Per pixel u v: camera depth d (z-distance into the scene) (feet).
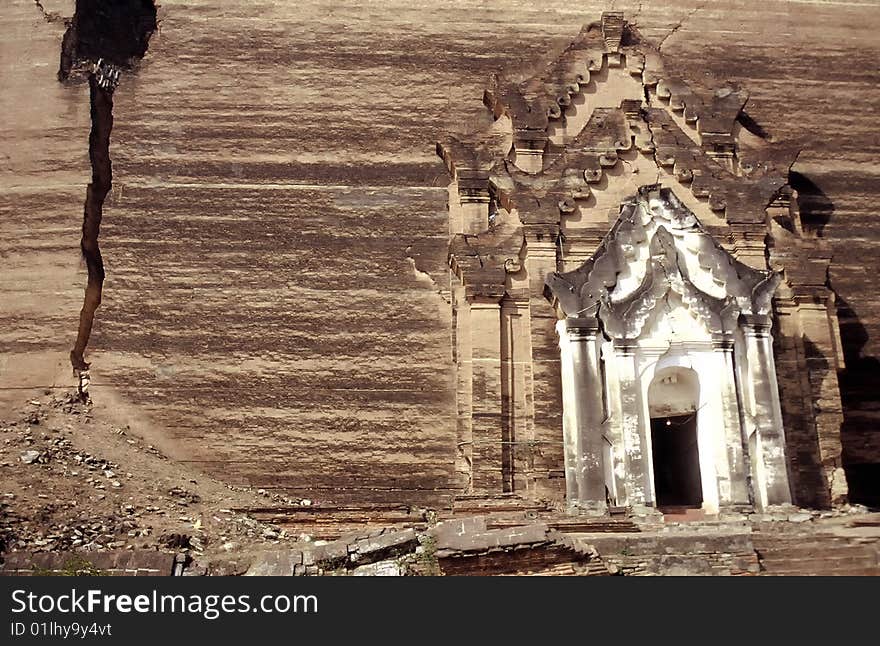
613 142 73.77
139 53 86.22
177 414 72.43
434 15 86.07
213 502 65.62
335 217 78.48
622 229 66.69
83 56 83.82
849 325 80.79
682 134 75.00
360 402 72.90
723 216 72.33
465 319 70.03
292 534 62.13
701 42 88.94
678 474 72.08
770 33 90.02
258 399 72.90
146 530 53.78
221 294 75.66
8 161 79.71
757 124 86.84
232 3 85.20
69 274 76.13
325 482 71.00
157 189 78.89
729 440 61.77
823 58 89.92
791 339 70.33
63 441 67.72
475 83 84.12
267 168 79.92
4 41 83.51
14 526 50.88
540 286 69.31
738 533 51.37
